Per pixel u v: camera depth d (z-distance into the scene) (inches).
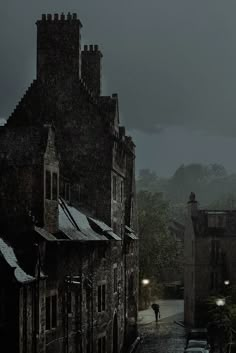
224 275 3491.6
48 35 2245.3
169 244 4562.0
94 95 2474.2
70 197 2129.7
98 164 2196.1
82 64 2524.6
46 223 1509.6
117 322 2306.8
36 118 2230.6
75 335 1724.9
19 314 1291.8
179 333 3105.3
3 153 1525.6
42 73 2242.9
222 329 2380.7
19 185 1497.3
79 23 2233.0
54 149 1587.1
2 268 1279.5
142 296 4301.2
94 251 1923.0
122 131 2743.6
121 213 2470.5
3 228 1449.3
